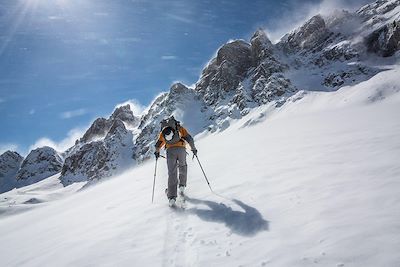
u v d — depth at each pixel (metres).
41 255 6.94
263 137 26.59
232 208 6.82
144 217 7.52
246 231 5.56
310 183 7.09
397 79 117.31
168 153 8.73
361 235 4.37
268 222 5.66
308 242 4.61
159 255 5.44
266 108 159.50
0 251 8.81
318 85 164.25
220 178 9.98
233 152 16.70
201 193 8.70
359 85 133.75
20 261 7.06
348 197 5.78
